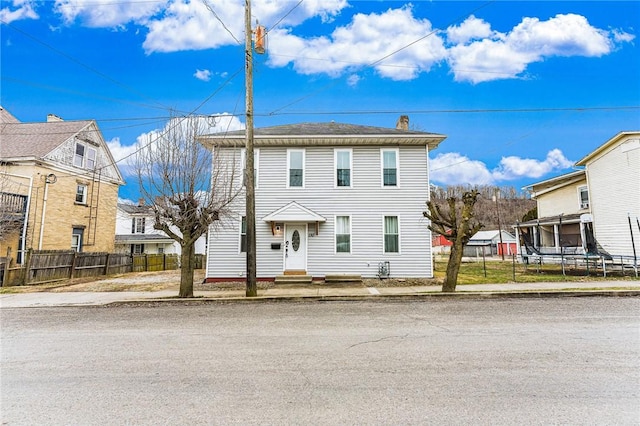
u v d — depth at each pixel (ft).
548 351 16.38
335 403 11.32
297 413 10.66
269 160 49.57
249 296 34.19
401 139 48.19
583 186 69.97
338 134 47.88
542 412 10.51
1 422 10.29
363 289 38.27
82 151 71.46
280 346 17.97
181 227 35.06
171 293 37.76
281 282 44.91
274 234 47.98
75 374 14.39
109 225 78.89
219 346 18.20
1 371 14.84
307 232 48.11
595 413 10.41
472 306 28.25
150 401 11.70
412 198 48.65
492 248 132.46
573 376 13.32
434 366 14.64
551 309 26.35
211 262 47.34
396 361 15.34
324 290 37.83
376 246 47.85
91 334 21.30
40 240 60.75
